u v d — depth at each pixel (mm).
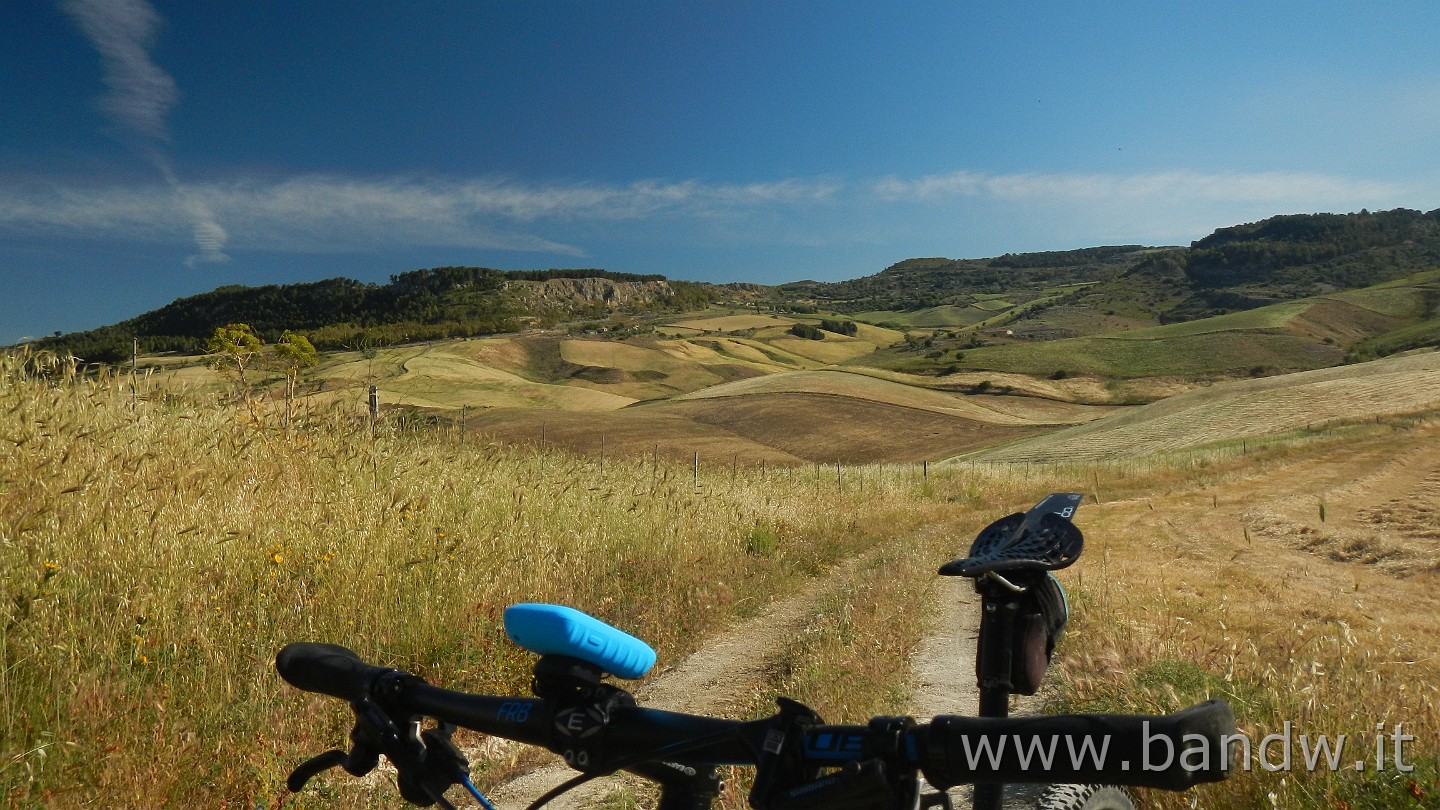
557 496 11312
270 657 5676
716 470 19781
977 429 101625
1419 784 3672
